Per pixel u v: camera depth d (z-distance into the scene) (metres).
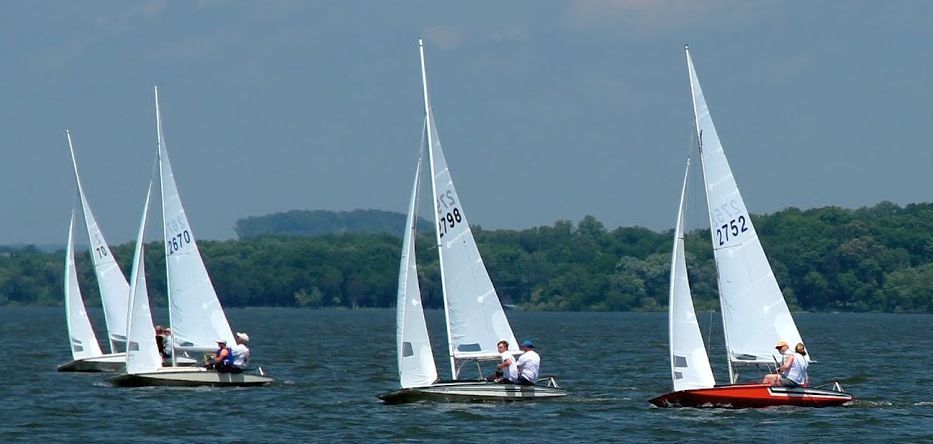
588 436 140.88
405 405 164.38
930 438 140.38
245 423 152.62
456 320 164.12
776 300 158.12
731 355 158.25
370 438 140.88
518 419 152.62
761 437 140.12
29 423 153.25
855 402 164.62
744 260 158.12
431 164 164.12
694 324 159.25
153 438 142.38
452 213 164.62
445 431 144.50
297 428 148.50
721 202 158.25
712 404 158.88
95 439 142.12
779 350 157.62
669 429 145.00
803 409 159.12
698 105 158.75
